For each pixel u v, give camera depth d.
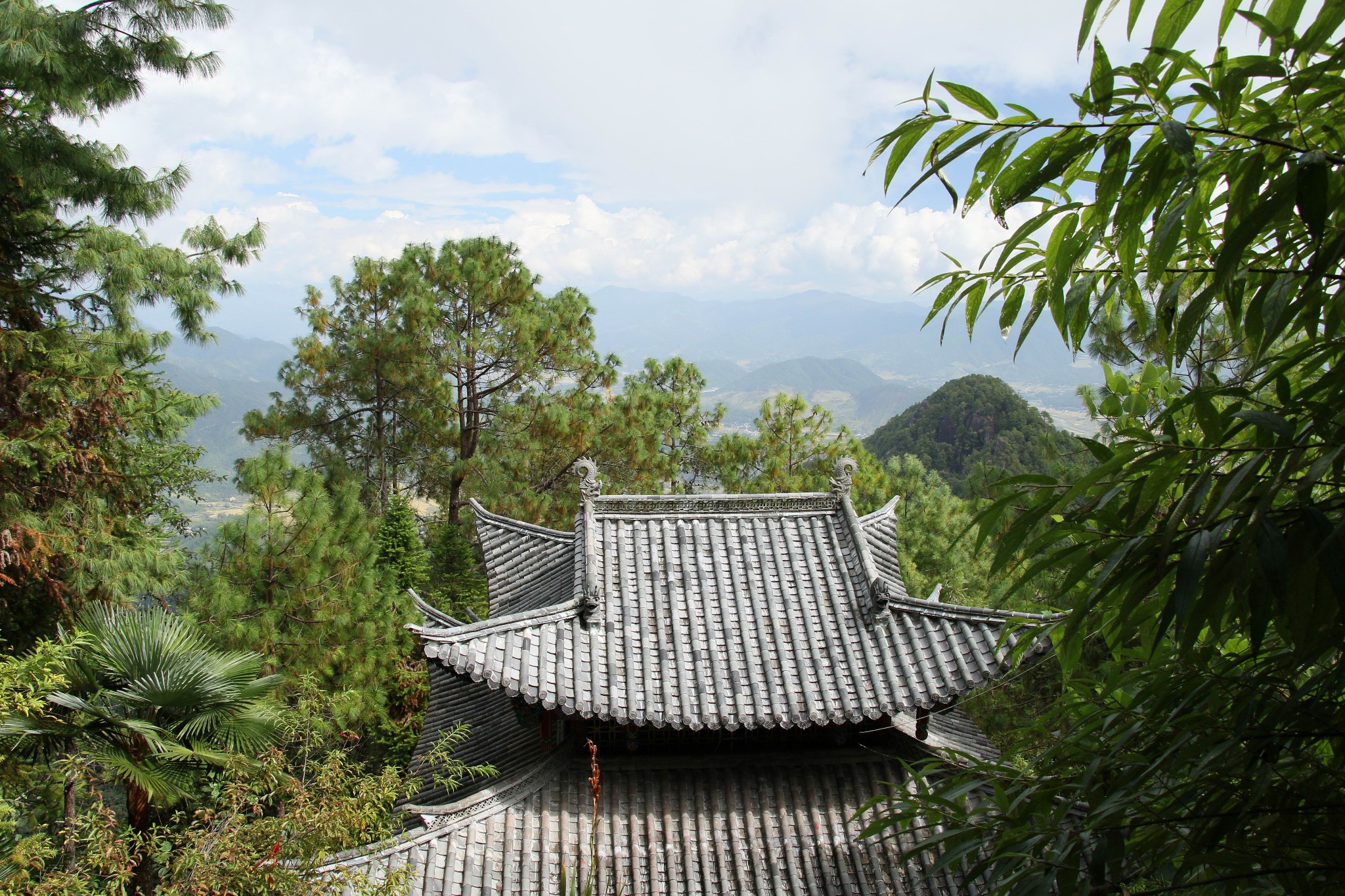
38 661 8.18
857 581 8.79
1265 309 2.45
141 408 12.94
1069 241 2.93
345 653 16.62
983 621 7.96
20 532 10.09
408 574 23.23
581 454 25.38
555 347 26.72
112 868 7.28
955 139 2.68
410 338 25.95
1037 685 15.21
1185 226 2.79
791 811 7.96
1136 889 3.37
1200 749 2.95
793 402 23.94
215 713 9.35
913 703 7.64
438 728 10.65
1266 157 2.52
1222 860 2.78
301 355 28.47
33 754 9.04
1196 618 2.52
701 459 26.42
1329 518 2.56
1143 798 3.14
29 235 11.86
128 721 8.58
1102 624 3.36
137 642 9.36
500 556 11.16
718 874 7.58
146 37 10.54
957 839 3.71
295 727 9.69
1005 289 3.39
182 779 8.91
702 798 8.02
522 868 7.40
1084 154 2.61
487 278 26.22
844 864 7.61
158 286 15.52
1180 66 2.32
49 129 10.95
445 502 29.81
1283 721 2.75
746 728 7.58
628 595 8.59
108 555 11.94
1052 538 3.01
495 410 27.69
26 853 7.41
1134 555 2.77
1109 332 6.85
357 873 6.90
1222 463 2.77
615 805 7.93
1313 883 2.70
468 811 7.59
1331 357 2.57
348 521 18.34
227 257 16.58
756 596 8.70
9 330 10.71
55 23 10.13
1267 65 2.21
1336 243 2.27
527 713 8.16
